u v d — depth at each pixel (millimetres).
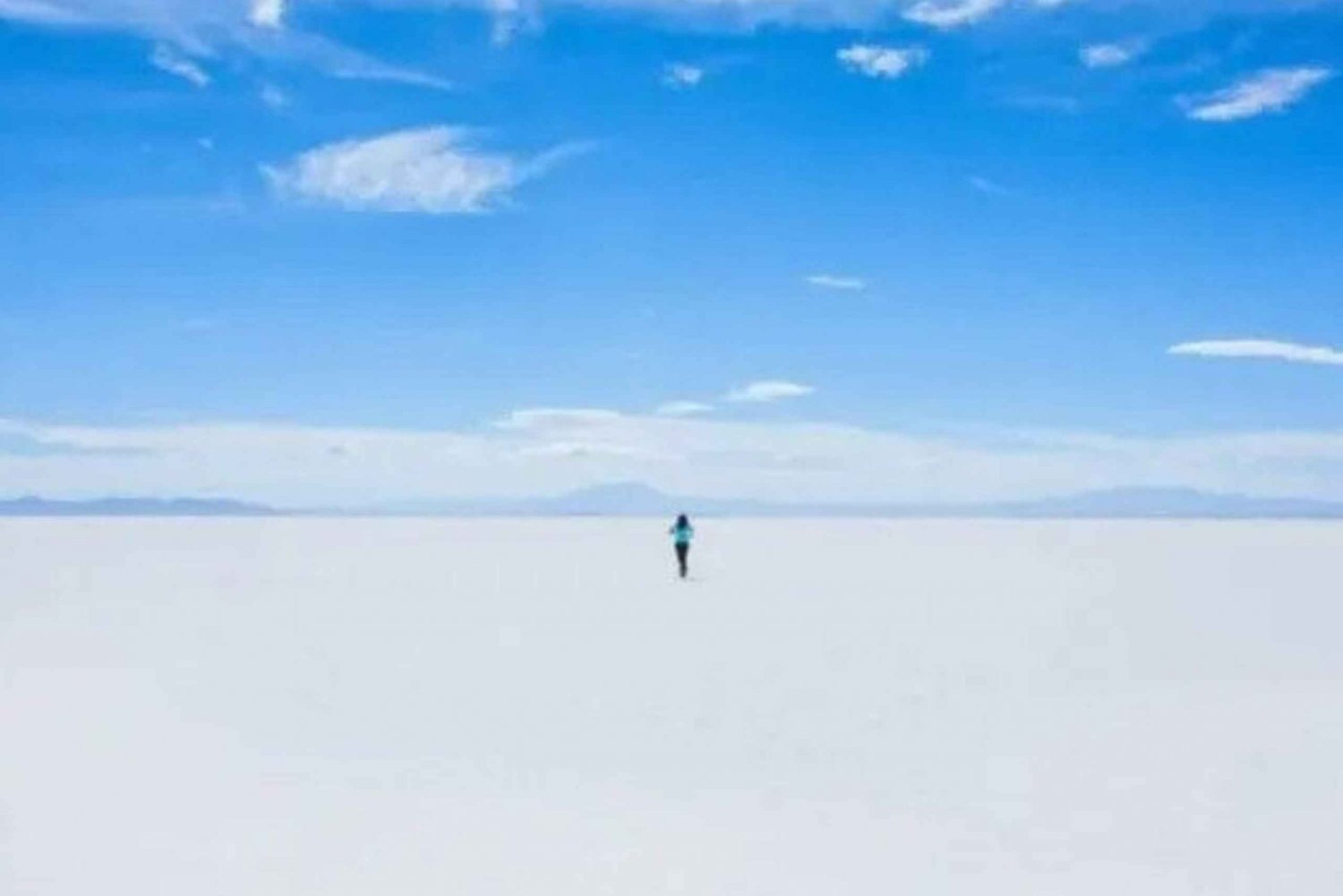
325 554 43406
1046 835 8242
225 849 7906
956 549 49625
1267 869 7562
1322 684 14000
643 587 27375
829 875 7477
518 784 9523
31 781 9617
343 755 10523
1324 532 75688
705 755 10516
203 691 13500
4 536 62781
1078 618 20938
